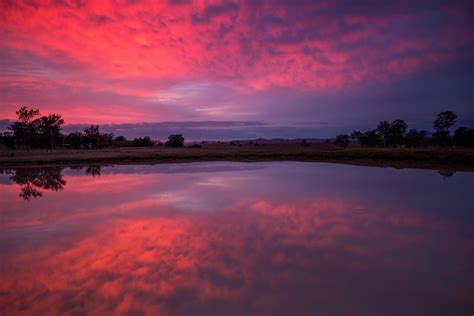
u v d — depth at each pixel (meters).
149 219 9.46
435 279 5.24
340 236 7.55
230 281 5.18
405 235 7.60
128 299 4.66
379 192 13.60
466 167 23.58
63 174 23.98
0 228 8.81
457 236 7.49
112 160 37.59
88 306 4.50
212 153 43.38
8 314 4.34
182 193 14.00
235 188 15.13
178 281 5.21
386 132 80.00
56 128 77.38
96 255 6.51
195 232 8.00
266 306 4.43
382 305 4.45
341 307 4.40
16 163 34.72
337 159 34.88
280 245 6.92
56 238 7.77
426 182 16.42
